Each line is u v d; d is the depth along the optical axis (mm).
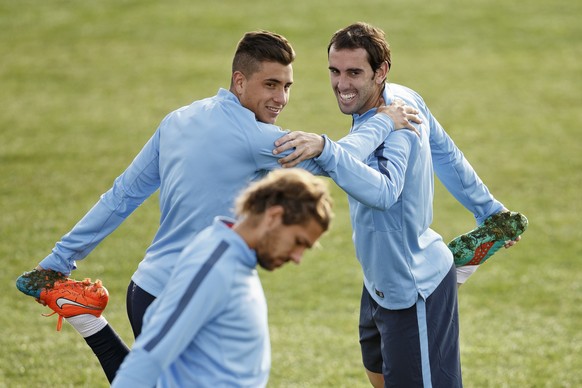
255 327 11688
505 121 57844
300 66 66125
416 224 16734
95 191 46500
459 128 56625
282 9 76750
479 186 18891
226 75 64812
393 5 78125
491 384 25203
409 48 70188
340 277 37188
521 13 77062
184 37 71688
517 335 30531
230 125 14352
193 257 11430
